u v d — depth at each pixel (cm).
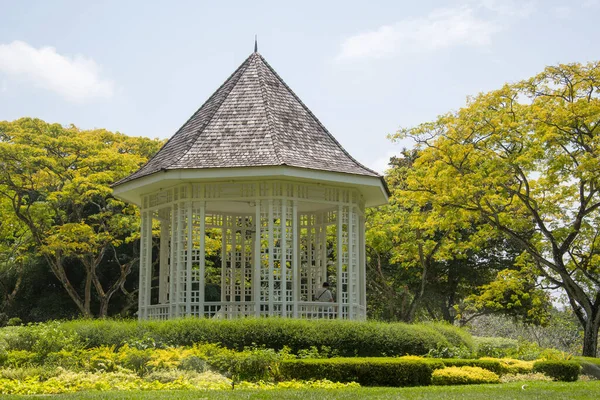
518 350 2342
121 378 1422
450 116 2753
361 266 2375
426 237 3656
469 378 1558
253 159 2036
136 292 4269
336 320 1891
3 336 1705
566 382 1630
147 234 2272
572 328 4844
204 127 2191
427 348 1903
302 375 1516
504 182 2645
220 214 2597
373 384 1525
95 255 4134
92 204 4056
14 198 3419
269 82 2342
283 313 1980
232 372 1538
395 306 4162
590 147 2594
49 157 3378
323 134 2286
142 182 2159
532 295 3238
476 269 4091
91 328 1770
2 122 3641
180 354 1560
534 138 2616
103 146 3691
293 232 2056
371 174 2183
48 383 1346
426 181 2795
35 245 3991
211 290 4197
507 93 2658
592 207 2638
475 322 5041
